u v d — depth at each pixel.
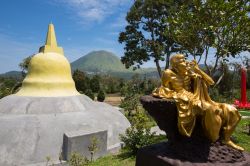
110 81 61.91
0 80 41.78
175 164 5.18
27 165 9.05
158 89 5.90
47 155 9.48
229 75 36.25
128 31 31.78
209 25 10.62
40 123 10.09
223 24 10.24
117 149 11.14
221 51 10.76
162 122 5.73
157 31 30.72
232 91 34.56
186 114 5.29
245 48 10.89
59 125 10.30
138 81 46.50
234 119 5.45
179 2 23.02
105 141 10.66
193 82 5.71
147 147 6.12
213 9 10.30
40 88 11.95
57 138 9.91
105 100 38.97
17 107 10.95
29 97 11.52
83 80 45.16
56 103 11.38
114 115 12.80
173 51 30.20
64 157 9.70
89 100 13.21
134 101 21.20
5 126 9.67
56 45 13.21
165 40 30.73
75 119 10.88
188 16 10.95
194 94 5.54
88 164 9.45
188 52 12.45
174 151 5.54
